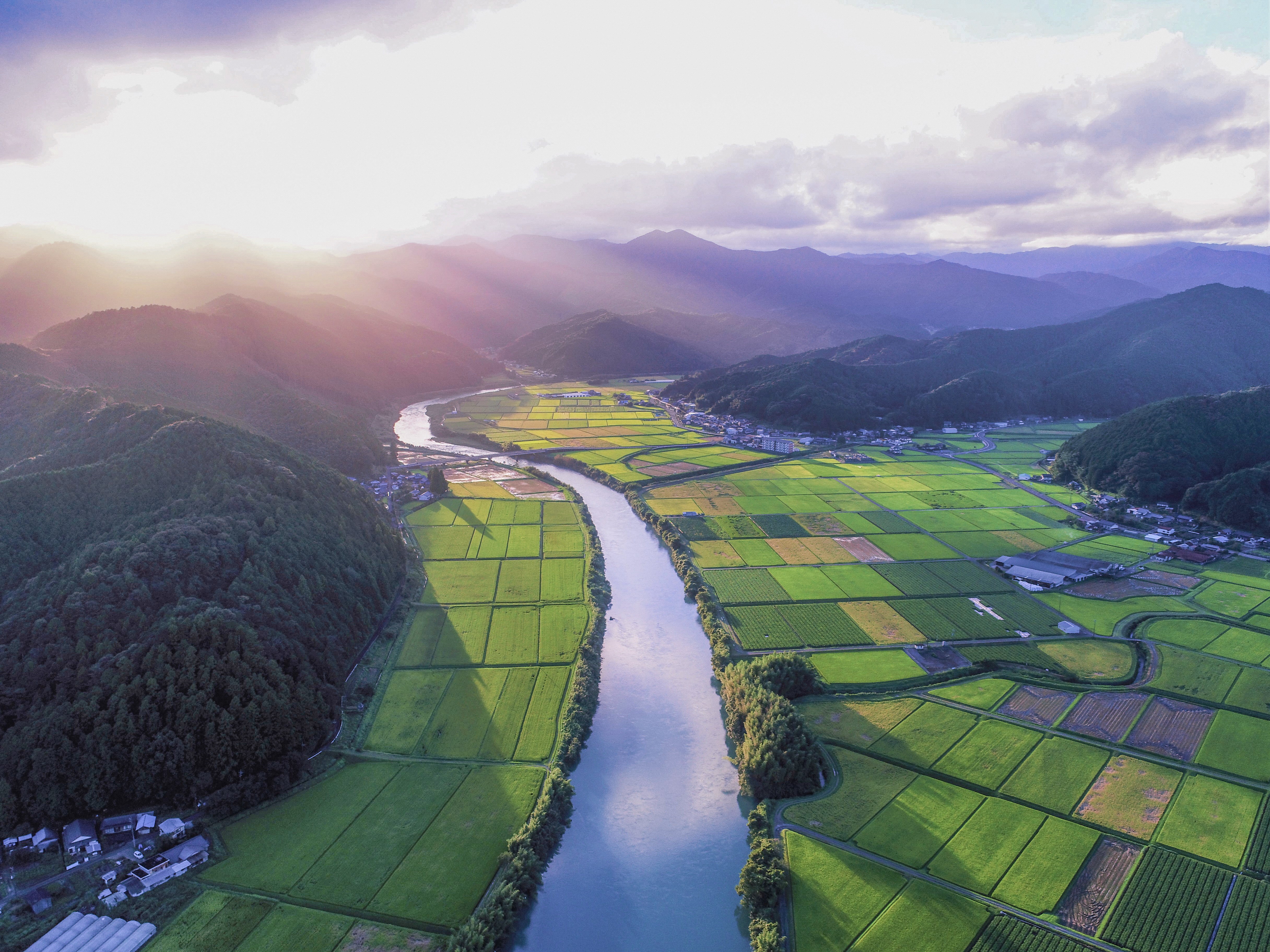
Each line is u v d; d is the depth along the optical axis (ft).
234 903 281.13
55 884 284.00
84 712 335.67
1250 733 399.03
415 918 276.41
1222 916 273.54
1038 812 333.42
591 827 337.72
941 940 264.72
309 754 372.99
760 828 326.03
